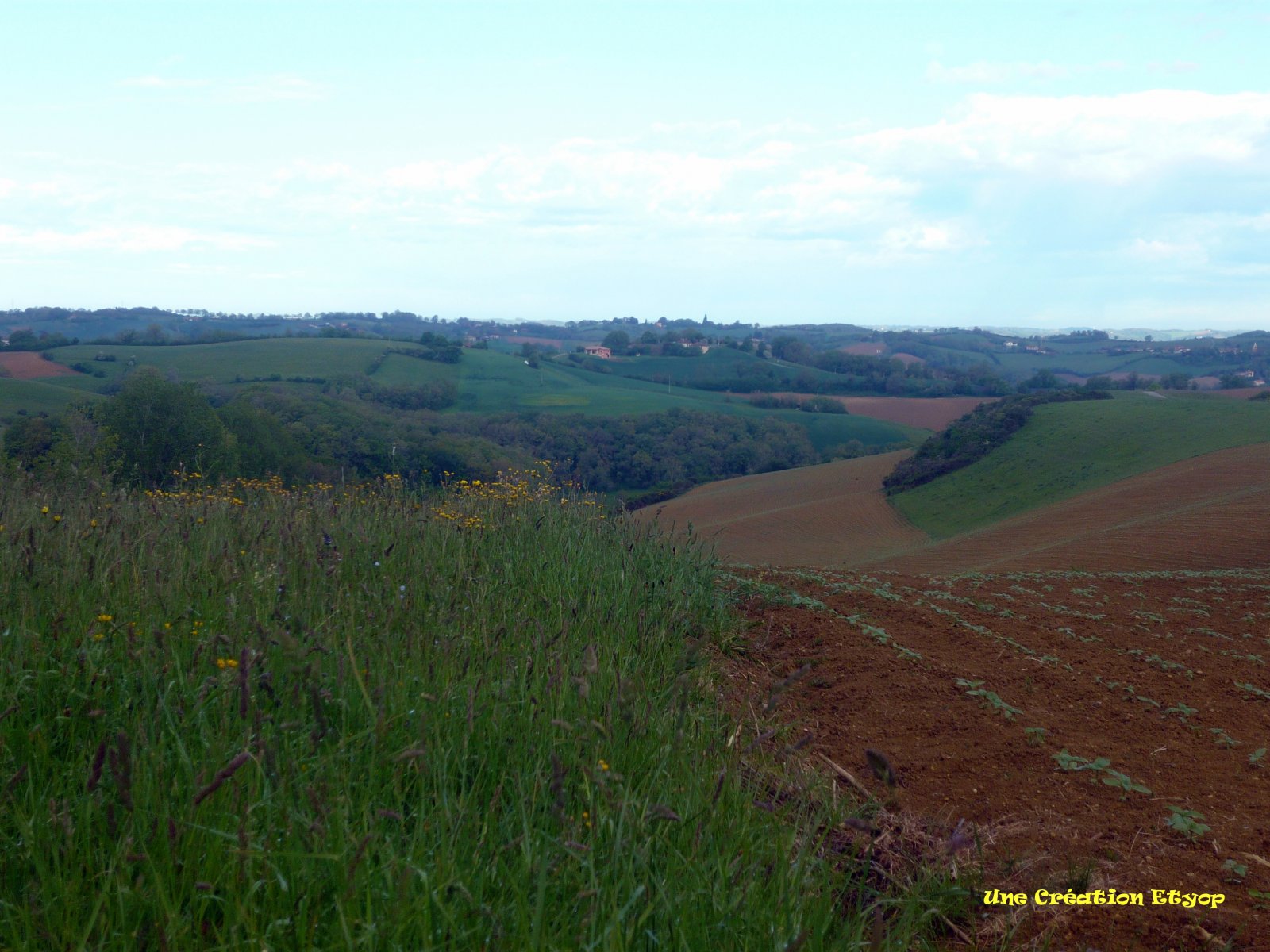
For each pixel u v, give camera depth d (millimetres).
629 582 5703
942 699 4797
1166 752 4211
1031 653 5766
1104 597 8570
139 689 2912
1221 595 8977
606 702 3377
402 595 4297
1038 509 43406
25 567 3713
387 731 2891
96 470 7699
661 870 2500
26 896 2047
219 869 2223
